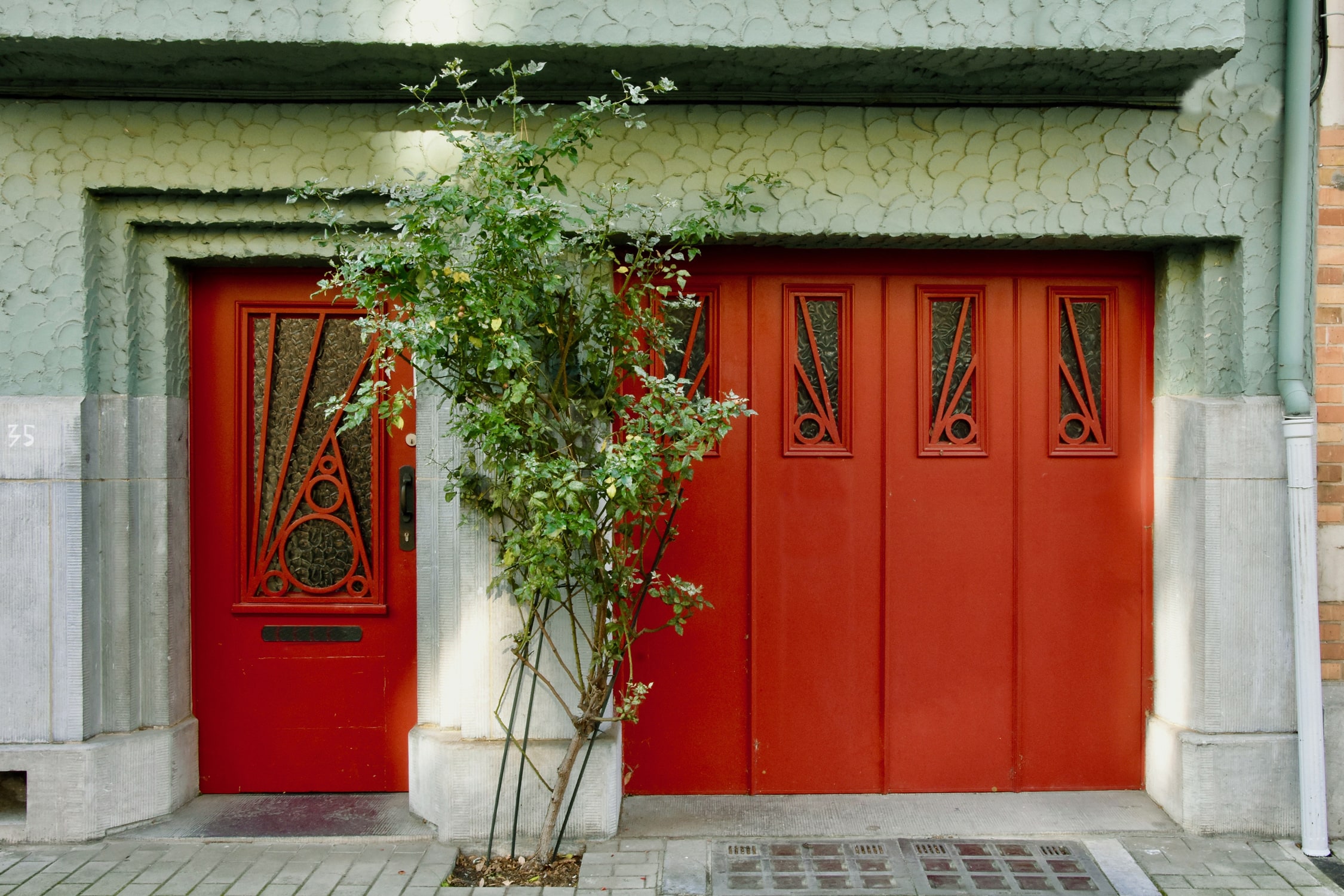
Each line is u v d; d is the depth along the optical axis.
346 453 3.78
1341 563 3.52
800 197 3.45
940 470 3.76
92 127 3.38
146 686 3.58
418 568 3.60
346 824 3.50
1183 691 3.57
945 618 3.78
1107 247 3.65
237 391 3.75
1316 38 3.40
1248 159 3.42
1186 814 3.45
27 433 3.36
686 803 3.70
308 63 3.19
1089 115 3.44
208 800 3.71
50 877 3.11
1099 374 3.78
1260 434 3.46
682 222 3.23
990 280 3.75
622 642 3.13
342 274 2.83
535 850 3.35
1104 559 3.78
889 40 3.10
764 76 3.31
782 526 3.75
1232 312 3.50
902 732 3.78
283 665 3.76
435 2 3.09
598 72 3.29
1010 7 3.09
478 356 2.87
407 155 3.42
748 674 3.76
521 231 2.73
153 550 3.58
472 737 3.41
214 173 3.39
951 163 3.46
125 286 3.49
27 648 3.38
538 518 2.75
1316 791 3.29
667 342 3.19
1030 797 3.75
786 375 3.74
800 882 3.10
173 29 3.04
